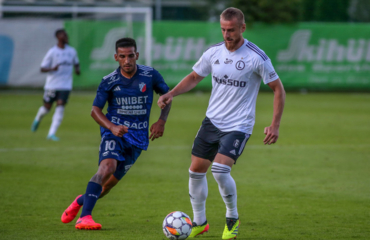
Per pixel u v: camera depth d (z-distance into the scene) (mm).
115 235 15180
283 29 78812
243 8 78750
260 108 61219
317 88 84938
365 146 35625
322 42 79250
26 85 71000
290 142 37250
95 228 15711
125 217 17844
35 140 36656
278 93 15453
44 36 70875
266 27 78625
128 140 16703
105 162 16078
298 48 79062
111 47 73000
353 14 99125
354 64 79875
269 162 29672
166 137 39406
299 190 22688
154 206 19625
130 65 16203
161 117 17047
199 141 16047
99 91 16672
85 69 72500
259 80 15828
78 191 22047
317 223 17094
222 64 15656
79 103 63750
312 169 27625
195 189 15875
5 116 50344
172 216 14648
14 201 20031
